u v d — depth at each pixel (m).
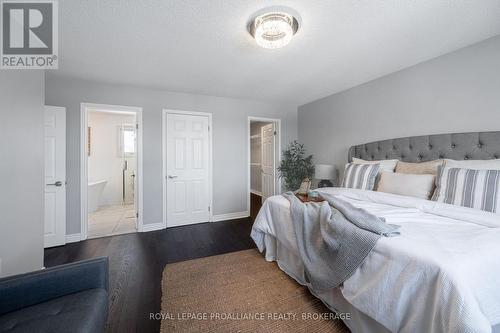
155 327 1.37
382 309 1.01
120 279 1.90
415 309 0.91
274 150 4.39
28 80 1.60
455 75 2.07
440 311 0.81
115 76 2.71
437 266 0.87
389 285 1.01
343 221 1.39
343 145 3.35
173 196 3.43
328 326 1.37
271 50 2.09
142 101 3.19
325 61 2.34
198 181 3.60
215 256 2.35
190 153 3.53
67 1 1.40
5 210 1.33
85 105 2.86
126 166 4.98
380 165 2.47
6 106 1.35
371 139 2.90
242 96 3.67
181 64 2.39
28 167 1.59
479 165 1.70
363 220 1.33
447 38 1.87
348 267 1.22
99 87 2.94
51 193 2.60
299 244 1.66
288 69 2.53
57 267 1.06
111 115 4.88
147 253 2.44
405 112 2.49
